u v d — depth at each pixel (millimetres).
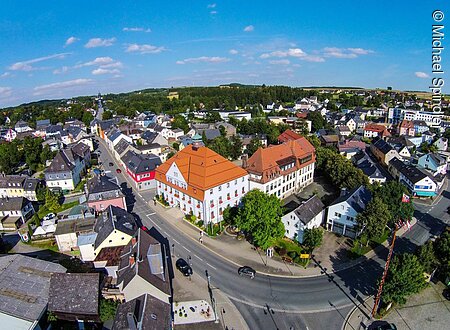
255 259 56656
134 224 60344
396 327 40875
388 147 118000
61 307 40844
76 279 42406
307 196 84688
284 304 45438
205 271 53500
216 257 57594
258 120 179000
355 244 59188
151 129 177250
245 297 47125
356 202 62750
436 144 136500
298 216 60250
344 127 177500
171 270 53969
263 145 139250
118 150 131625
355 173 80750
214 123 192250
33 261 47406
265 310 44375
